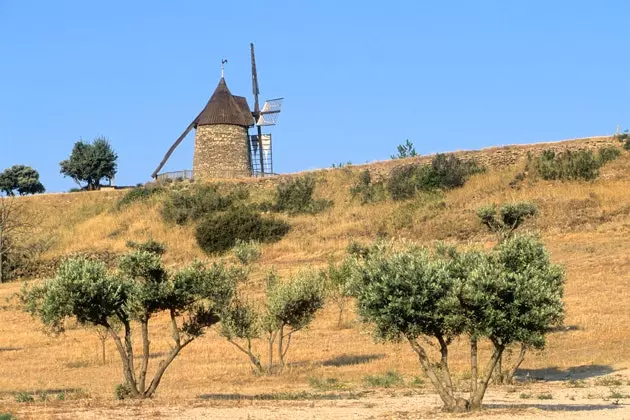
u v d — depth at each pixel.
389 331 35.59
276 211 126.06
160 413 34.69
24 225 129.25
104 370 57.59
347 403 38.75
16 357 64.00
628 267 82.81
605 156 115.94
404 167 127.25
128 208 134.50
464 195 115.50
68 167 178.25
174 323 42.28
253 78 158.88
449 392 35.25
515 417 32.44
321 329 71.88
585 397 40.66
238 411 35.38
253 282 88.88
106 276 41.16
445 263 36.28
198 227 117.50
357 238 110.62
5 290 99.94
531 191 111.69
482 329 34.91
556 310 35.28
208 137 147.38
